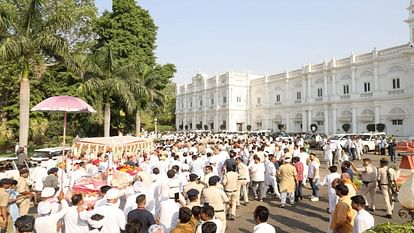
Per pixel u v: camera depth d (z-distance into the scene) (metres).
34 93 30.61
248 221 10.52
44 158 17.62
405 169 14.11
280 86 61.56
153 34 39.19
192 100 82.94
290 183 12.30
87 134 33.12
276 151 17.72
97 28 34.97
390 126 42.78
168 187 8.55
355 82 47.41
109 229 6.18
